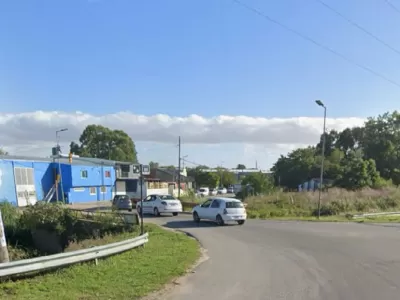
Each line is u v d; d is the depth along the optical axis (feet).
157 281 33.99
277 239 63.21
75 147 342.03
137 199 155.12
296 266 41.24
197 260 45.11
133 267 39.34
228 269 40.04
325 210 122.21
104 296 29.53
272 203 130.93
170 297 29.71
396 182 242.78
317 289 31.53
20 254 77.46
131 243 49.62
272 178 274.98
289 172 267.39
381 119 283.38
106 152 331.36
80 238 83.46
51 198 164.76
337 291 30.76
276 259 45.55
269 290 31.48
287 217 111.96
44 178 168.14
